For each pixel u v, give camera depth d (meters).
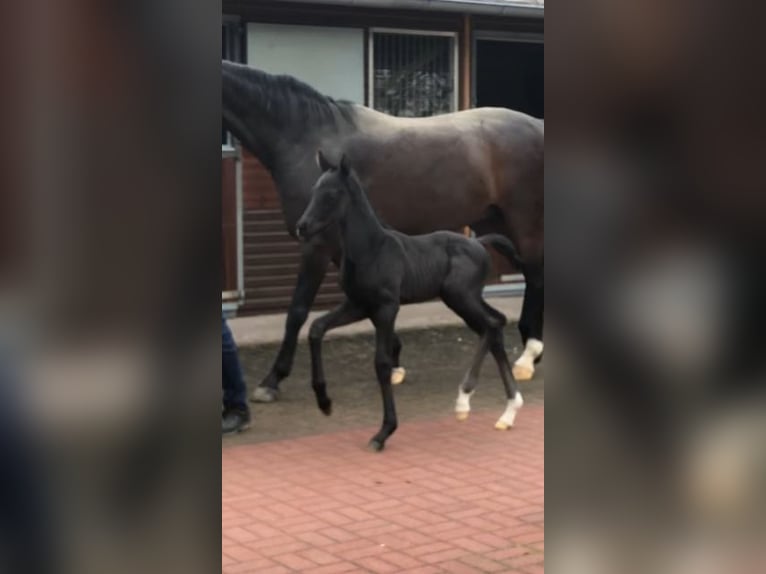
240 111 5.53
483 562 3.45
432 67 8.91
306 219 4.60
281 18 8.13
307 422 5.45
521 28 9.26
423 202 6.15
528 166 6.46
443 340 7.89
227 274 8.12
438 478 4.45
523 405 5.86
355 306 4.94
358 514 3.96
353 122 5.89
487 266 5.30
